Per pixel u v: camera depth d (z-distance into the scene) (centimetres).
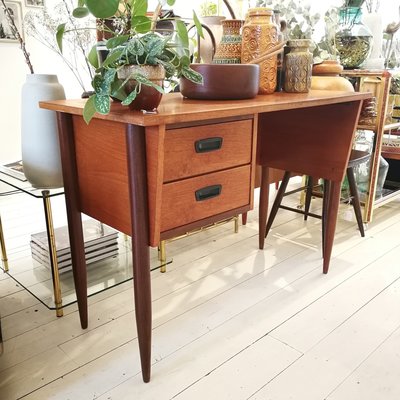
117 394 117
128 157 100
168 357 132
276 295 169
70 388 119
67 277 166
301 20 185
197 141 108
